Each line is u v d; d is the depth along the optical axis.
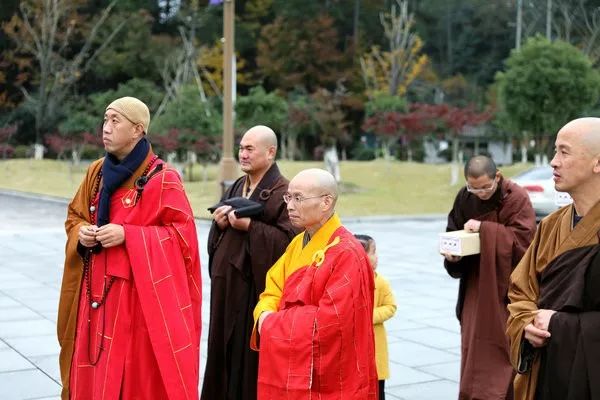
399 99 28.91
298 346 2.78
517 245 4.15
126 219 3.30
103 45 37.81
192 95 24.33
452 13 45.34
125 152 3.35
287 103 30.00
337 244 2.89
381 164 26.00
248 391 3.76
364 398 2.81
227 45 14.12
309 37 39.47
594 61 33.12
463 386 4.25
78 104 37.38
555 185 2.68
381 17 38.25
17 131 38.66
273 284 3.13
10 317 6.79
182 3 40.34
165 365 3.21
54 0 36.28
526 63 22.14
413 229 14.88
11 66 39.28
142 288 3.20
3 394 4.67
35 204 20.44
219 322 3.82
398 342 6.10
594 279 2.55
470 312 4.33
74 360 3.31
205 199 19.52
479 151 38.47
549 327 2.62
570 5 38.41
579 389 2.54
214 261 3.86
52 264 9.91
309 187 2.92
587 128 2.62
